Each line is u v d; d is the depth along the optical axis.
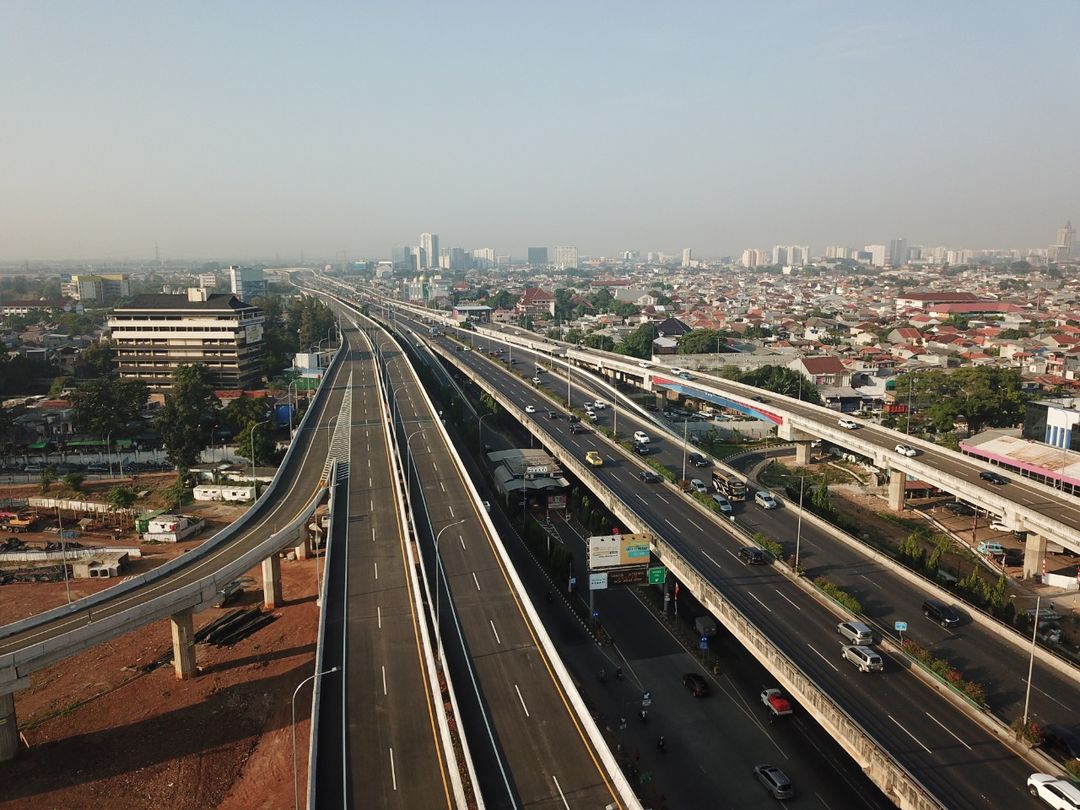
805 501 118.88
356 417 177.62
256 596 109.88
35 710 82.31
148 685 86.56
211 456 164.50
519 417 175.25
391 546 99.12
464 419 187.12
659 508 111.00
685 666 86.06
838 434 143.62
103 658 93.56
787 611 78.25
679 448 148.38
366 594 84.94
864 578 87.50
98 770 72.06
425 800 51.69
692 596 103.31
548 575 108.94
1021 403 157.25
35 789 69.44
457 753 56.34
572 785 53.75
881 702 61.84
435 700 63.22
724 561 91.38
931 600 81.31
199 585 86.50
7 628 75.50
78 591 108.31
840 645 71.31
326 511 126.88
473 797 51.81
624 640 91.62
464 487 124.50
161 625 102.50
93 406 168.50
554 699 64.44
